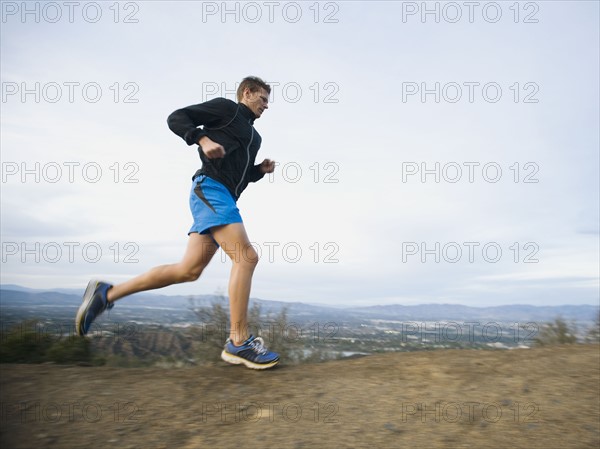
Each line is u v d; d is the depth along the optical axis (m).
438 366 2.81
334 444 1.89
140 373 2.66
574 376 2.59
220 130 2.85
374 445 1.88
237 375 2.70
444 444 1.89
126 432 1.95
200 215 2.83
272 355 2.84
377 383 2.54
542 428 2.02
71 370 2.64
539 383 2.50
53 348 3.32
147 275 2.87
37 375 2.51
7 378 2.44
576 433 1.98
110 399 2.24
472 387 2.46
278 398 2.34
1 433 1.87
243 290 2.84
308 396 2.37
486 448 1.86
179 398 2.31
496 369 2.74
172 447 1.85
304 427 2.03
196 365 3.13
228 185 2.86
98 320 3.10
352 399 2.32
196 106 2.82
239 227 2.83
